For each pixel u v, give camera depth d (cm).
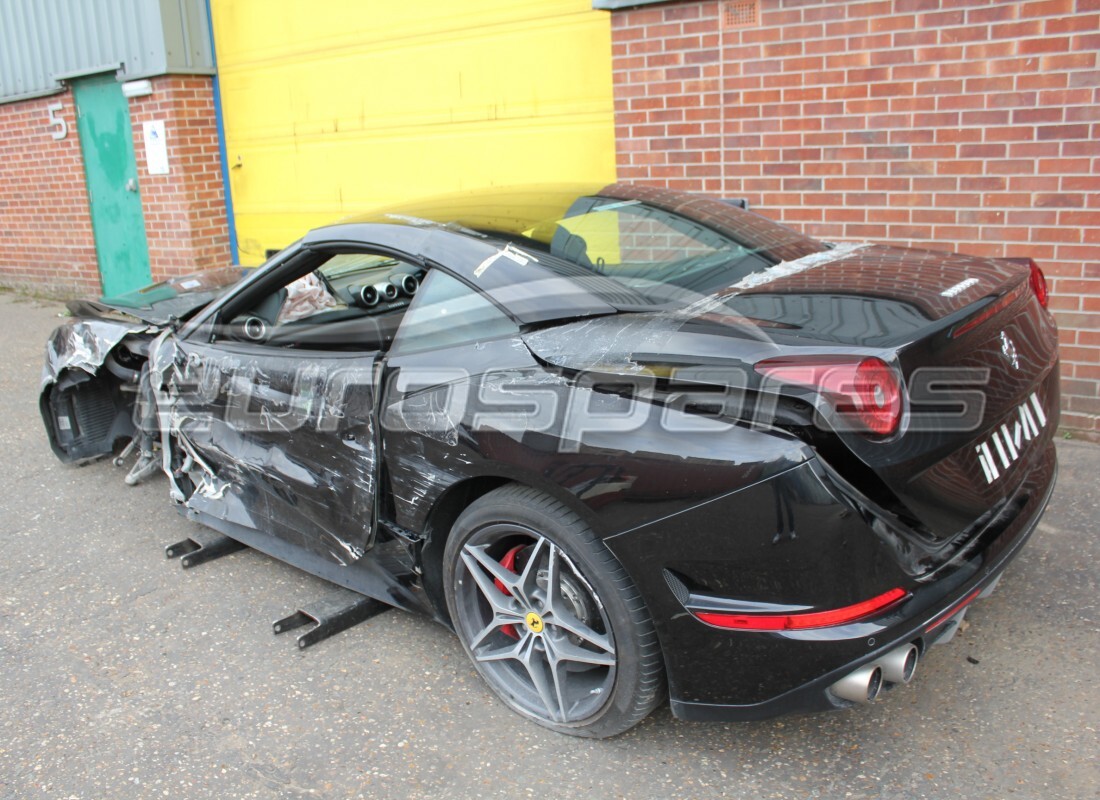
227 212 847
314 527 309
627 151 550
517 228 287
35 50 889
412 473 265
